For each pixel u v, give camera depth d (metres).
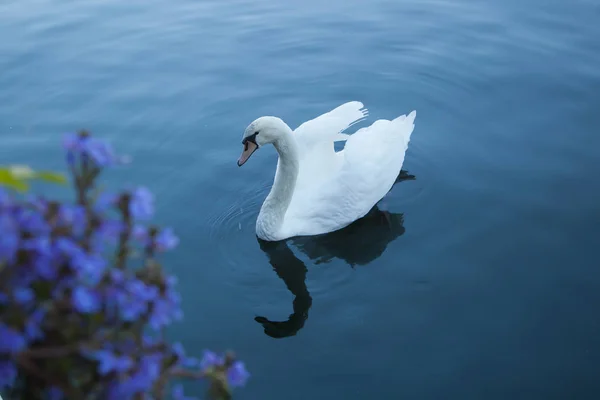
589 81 9.21
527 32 10.45
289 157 6.69
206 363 2.38
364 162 7.13
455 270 6.36
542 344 5.48
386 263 6.54
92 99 8.92
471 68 9.65
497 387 5.11
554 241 6.61
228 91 9.23
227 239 6.98
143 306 2.02
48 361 2.02
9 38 10.27
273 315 5.99
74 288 1.97
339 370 5.34
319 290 6.29
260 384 5.20
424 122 8.70
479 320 5.76
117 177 7.60
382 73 9.65
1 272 1.86
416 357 5.43
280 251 6.88
